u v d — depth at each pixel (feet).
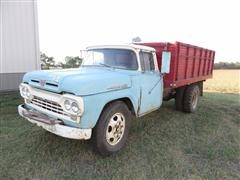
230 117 21.54
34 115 11.82
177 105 21.56
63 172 10.71
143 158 12.30
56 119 11.02
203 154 13.21
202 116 21.01
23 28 29.60
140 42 18.29
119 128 12.64
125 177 10.50
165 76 17.78
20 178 10.14
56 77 10.94
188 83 20.70
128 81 12.94
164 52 15.23
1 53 28.53
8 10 28.19
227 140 15.55
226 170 11.58
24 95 12.96
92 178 10.34
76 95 10.09
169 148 13.70
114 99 11.88
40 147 13.02
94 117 10.75
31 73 12.64
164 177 10.67
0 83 28.91
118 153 12.69
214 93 42.01
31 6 29.78
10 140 13.92
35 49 30.91
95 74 12.14
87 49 16.44
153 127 17.21
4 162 11.31
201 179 10.68
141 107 14.44
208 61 25.86
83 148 13.01
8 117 18.57
